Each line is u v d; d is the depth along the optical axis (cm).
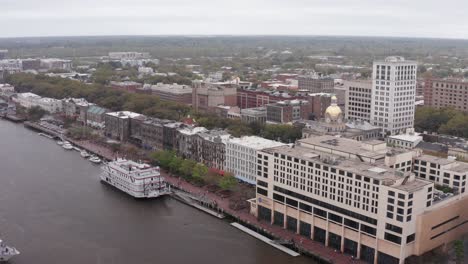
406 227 19362
